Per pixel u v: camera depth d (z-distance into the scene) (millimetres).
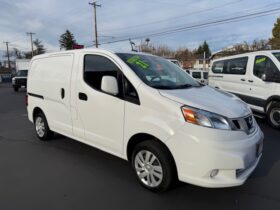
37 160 4742
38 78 5625
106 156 4902
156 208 3172
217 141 3016
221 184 3051
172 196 3432
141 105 3467
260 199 3359
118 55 3990
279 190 3580
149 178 3525
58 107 5012
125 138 3703
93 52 4281
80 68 4434
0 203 3293
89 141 4383
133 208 3176
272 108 6742
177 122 3139
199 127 3037
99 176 4051
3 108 12008
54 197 3436
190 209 3152
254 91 7258
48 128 5637
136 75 3648
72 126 4703
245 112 3477
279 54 6891
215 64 9055
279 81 6523
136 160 3652
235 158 3037
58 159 4773
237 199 3361
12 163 4613
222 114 3139
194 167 3062
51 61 5215
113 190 3609
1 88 30297
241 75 7734
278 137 6070
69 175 4094
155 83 3703
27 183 3832
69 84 4617
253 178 3932
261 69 7082
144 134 3484
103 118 3996
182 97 3314
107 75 3969
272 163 4508
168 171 3291
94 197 3432
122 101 3680
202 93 3719
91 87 4184
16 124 8016
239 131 3178
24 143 5797
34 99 5828
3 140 6094
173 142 3162
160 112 3289
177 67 4754
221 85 8578
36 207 3209
